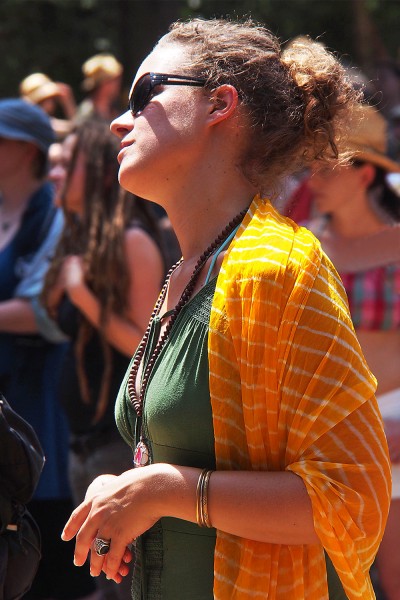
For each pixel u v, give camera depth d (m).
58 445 5.04
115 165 4.48
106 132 4.52
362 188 4.34
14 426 2.57
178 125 2.35
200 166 2.38
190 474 2.17
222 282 2.20
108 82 9.94
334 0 16.89
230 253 2.23
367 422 2.15
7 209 5.51
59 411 5.09
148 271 4.34
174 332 2.31
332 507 2.08
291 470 2.12
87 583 4.91
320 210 4.40
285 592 2.15
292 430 2.13
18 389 5.07
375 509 2.13
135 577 2.40
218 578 2.18
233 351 2.16
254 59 2.38
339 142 2.60
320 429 2.11
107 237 4.32
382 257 4.31
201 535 2.26
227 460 2.18
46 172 5.55
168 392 2.24
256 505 2.10
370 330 4.34
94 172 4.46
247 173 2.39
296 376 2.12
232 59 2.38
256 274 2.14
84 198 4.45
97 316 4.26
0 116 5.42
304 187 4.57
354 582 2.12
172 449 2.26
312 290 2.14
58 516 4.95
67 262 4.40
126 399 2.52
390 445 4.29
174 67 2.39
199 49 2.39
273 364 2.12
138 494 2.19
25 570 2.58
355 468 2.11
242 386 2.14
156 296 4.36
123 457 4.24
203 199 2.39
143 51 12.70
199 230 2.42
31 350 5.13
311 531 2.10
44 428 5.04
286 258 2.15
